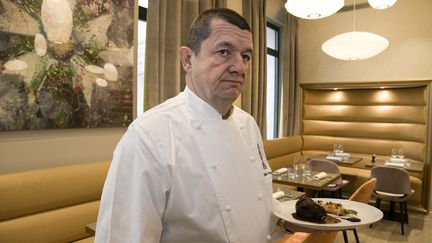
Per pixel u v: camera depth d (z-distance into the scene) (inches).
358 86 182.1
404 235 133.8
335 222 50.4
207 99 33.6
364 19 181.5
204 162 31.9
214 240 31.3
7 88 76.1
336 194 164.7
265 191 39.7
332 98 194.9
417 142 168.2
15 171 80.2
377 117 180.2
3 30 74.4
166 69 112.1
